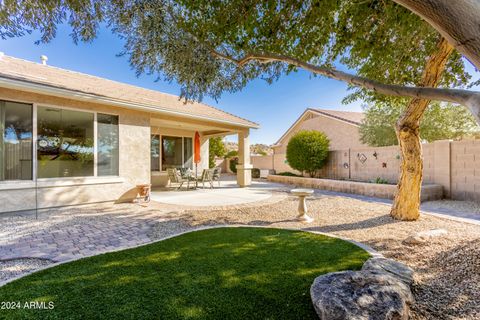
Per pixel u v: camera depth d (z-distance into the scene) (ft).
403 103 22.67
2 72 23.00
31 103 23.80
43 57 34.53
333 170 49.01
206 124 42.96
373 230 18.45
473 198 28.60
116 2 14.12
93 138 28.02
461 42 4.44
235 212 25.16
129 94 34.83
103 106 28.68
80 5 13.73
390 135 45.50
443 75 19.89
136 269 11.94
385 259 11.43
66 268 12.12
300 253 13.85
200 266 12.23
